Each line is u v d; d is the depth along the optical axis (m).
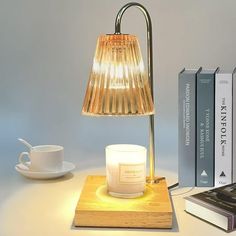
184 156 0.96
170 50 1.33
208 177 0.96
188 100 0.94
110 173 0.81
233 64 1.33
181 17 1.32
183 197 0.89
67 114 1.37
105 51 0.77
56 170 1.00
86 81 1.37
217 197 0.80
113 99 0.76
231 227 0.72
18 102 1.38
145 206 0.75
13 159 1.21
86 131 1.37
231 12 1.31
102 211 0.73
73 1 1.33
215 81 0.94
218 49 1.33
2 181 0.99
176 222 0.76
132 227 0.73
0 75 1.37
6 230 0.72
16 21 1.35
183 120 0.95
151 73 0.89
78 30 1.35
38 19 1.35
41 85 1.37
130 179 0.80
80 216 0.73
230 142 0.95
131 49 0.77
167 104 1.35
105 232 0.72
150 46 0.88
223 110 0.95
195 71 1.00
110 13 1.33
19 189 0.93
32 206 0.83
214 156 0.96
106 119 1.36
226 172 0.96
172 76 1.34
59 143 1.36
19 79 1.37
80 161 1.19
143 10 0.86
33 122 1.38
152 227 0.73
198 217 0.77
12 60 1.37
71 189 0.93
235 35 1.32
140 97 0.77
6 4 1.35
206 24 1.32
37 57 1.37
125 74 0.76
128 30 1.33
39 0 1.34
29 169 1.00
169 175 1.05
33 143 1.36
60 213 0.80
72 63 1.36
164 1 1.32
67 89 1.37
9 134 1.38
